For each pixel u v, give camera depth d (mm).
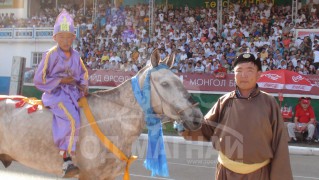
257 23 20547
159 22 22594
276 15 21312
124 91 4828
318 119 14016
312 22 20016
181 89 4465
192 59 18297
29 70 18594
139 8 24328
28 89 18625
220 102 4152
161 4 24797
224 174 4047
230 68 17641
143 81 4699
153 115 4641
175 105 4387
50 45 24641
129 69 18922
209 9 22891
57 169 4863
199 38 20531
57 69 4855
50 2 27625
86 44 22656
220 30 20875
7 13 28250
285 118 13844
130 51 20609
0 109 5148
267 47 18391
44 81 4812
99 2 25688
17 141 4953
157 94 4531
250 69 3922
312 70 16297
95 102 4938
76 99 4895
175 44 20125
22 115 4992
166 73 4551
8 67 25469
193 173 8734
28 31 25031
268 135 3854
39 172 8172
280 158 3809
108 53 20953
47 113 4906
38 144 4844
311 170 9648
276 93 14250
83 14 26000
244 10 22672
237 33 20031
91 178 4758
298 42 18594
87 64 20656
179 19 22672
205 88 15492
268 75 12617
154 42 20812
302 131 13227
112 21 23891
